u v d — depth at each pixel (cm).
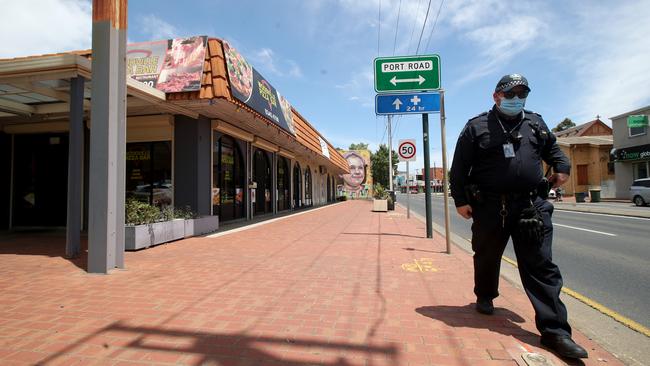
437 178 10512
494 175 345
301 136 1855
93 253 572
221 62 955
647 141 2834
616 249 864
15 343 321
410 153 1605
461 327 362
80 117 706
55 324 364
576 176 3781
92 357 297
